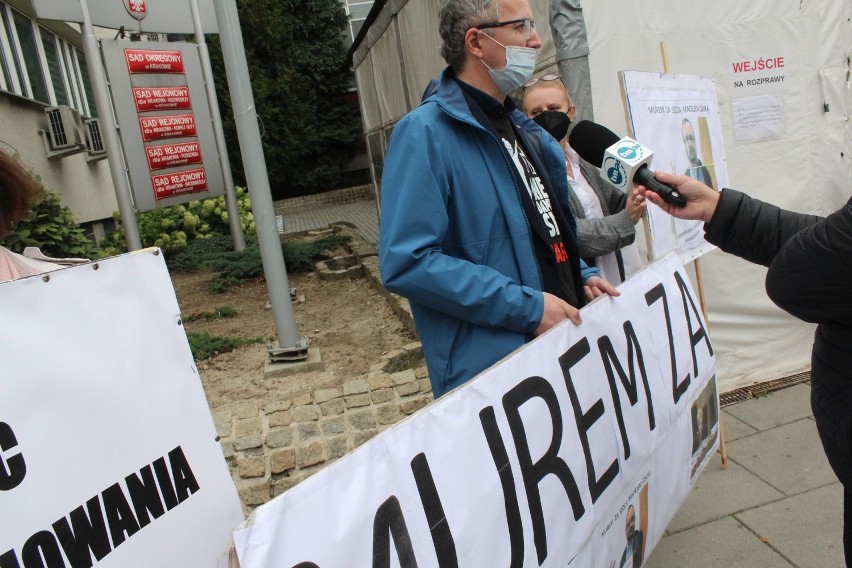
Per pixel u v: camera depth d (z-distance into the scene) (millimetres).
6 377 1091
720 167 3230
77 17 5754
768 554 2506
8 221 1530
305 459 3246
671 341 2180
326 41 18453
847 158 3975
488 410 1418
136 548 1242
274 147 17688
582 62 3217
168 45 7285
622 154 2014
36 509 1093
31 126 8773
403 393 3838
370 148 10281
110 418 1242
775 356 4020
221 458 1481
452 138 1700
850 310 1359
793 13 3695
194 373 1456
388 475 1175
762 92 3736
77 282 1237
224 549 1429
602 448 1742
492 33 1729
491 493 1377
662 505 2104
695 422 2332
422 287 1604
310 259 8211
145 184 7105
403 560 1165
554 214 1948
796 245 1402
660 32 3461
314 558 1019
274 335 5656
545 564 1501
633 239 2551
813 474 2990
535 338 1671
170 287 1434
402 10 6324
